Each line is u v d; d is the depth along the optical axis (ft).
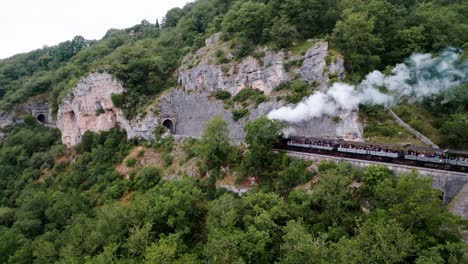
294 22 233.35
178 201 151.43
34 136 345.92
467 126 163.12
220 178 190.60
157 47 342.44
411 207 103.45
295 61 217.97
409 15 236.84
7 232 195.52
